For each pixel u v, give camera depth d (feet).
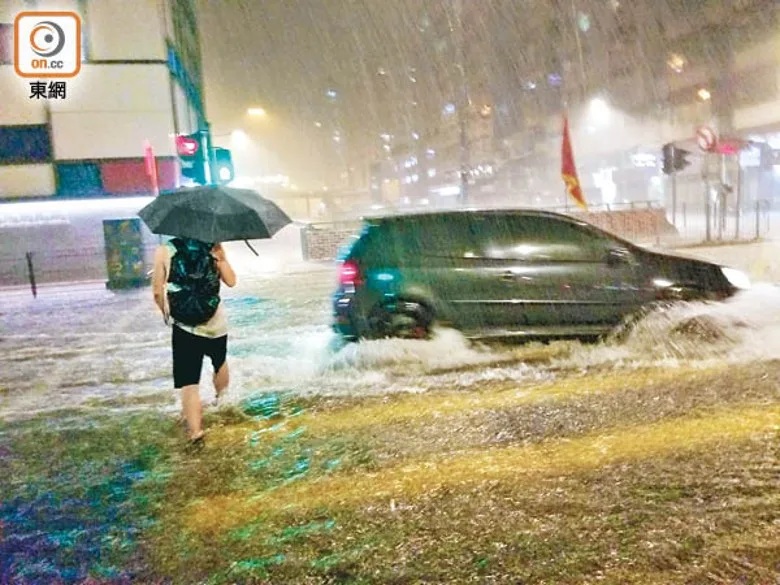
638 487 13.17
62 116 69.72
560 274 24.52
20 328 39.19
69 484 14.99
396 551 11.38
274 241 124.98
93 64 69.77
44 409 21.21
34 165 69.72
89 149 70.54
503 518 12.28
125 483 14.93
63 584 10.97
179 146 43.75
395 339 24.88
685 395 18.72
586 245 24.88
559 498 12.93
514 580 10.30
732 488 12.92
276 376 23.21
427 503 13.10
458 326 24.84
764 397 18.15
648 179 141.79
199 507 13.55
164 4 71.46
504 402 19.22
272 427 18.17
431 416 18.38
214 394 21.68
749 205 112.06
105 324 39.32
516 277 24.61
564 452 15.26
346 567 10.98
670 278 24.36
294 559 11.33
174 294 17.15
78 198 70.64
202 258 17.30
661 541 11.16
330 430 17.69
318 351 27.02
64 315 44.24
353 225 82.43
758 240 64.75
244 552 11.66
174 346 17.43
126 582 10.93
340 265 25.95
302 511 13.09
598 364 22.45
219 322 17.92
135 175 71.61
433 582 10.39
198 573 11.08
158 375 25.49
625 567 10.47
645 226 73.10
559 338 24.95
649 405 18.11
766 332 24.85
